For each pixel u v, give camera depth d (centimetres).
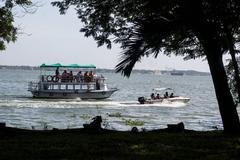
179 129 1967
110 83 18900
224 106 1778
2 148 1424
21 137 1680
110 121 4194
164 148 1470
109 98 7956
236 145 1545
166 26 1590
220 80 1766
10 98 7094
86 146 1479
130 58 1576
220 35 1728
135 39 1575
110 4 1875
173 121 4612
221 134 1769
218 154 1398
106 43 1983
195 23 1664
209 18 1655
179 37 1902
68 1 2008
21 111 5184
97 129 1855
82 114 5003
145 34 1570
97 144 1520
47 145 1491
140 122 4209
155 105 6631
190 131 1994
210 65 1767
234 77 2139
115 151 1401
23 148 1426
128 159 1293
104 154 1359
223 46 1784
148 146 1497
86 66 7269
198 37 1731
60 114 4966
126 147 1471
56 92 7069
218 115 5562
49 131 1856
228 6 1597
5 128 1767
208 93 12700
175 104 6931
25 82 16138
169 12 1644
